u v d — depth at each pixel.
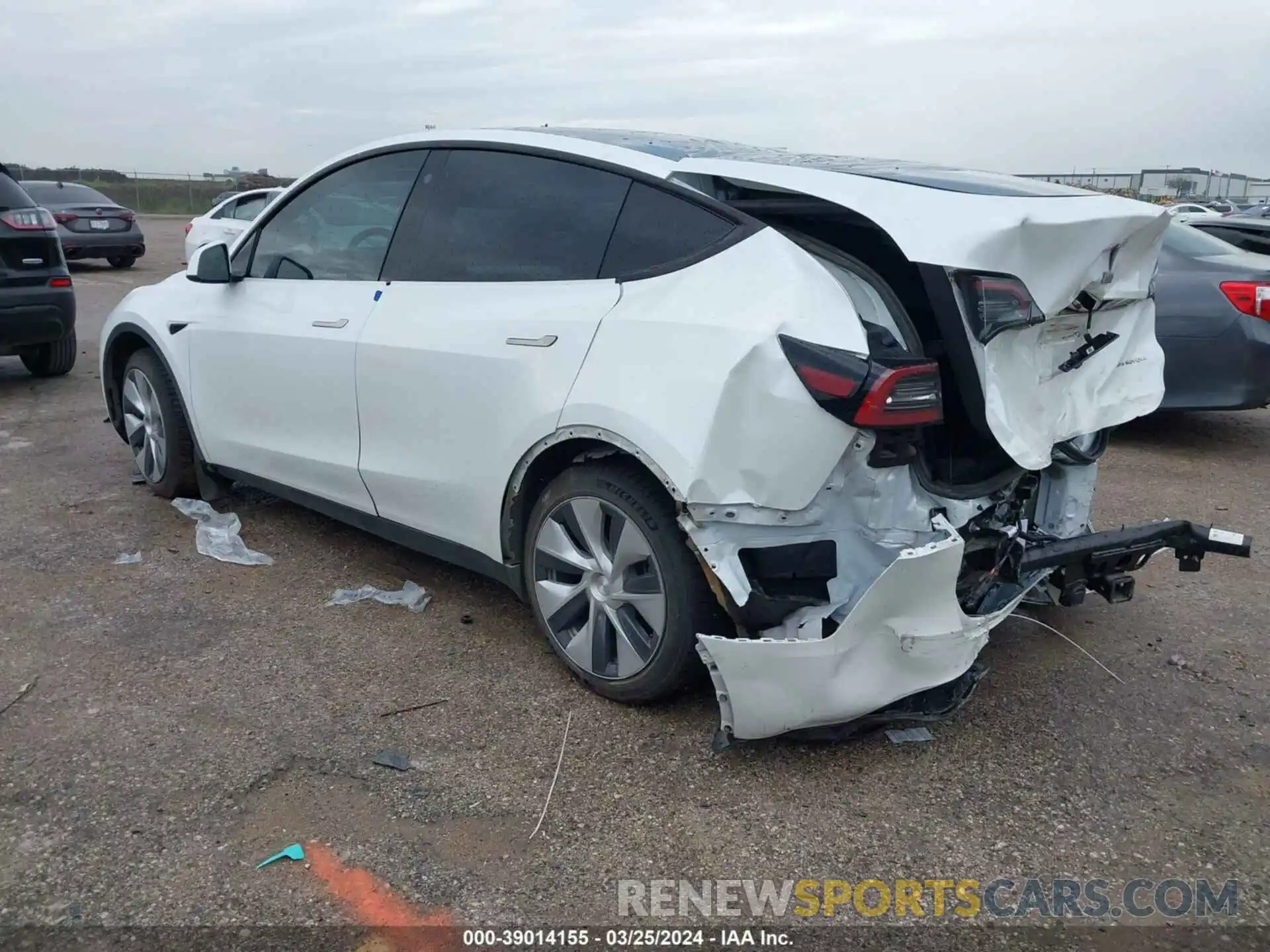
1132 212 2.91
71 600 3.89
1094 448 3.43
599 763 2.87
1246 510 5.36
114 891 2.32
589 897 2.35
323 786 2.74
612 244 3.10
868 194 2.75
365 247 3.87
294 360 3.99
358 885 2.37
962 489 2.78
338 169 4.06
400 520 3.76
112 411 5.38
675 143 3.45
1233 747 3.04
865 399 2.50
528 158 3.41
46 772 2.76
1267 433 7.19
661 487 2.88
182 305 4.68
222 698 3.19
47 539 4.52
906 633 2.64
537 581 3.27
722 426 2.62
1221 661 3.59
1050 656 3.62
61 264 7.66
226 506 5.02
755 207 2.94
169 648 3.52
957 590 2.83
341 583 4.11
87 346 9.88
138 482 5.38
